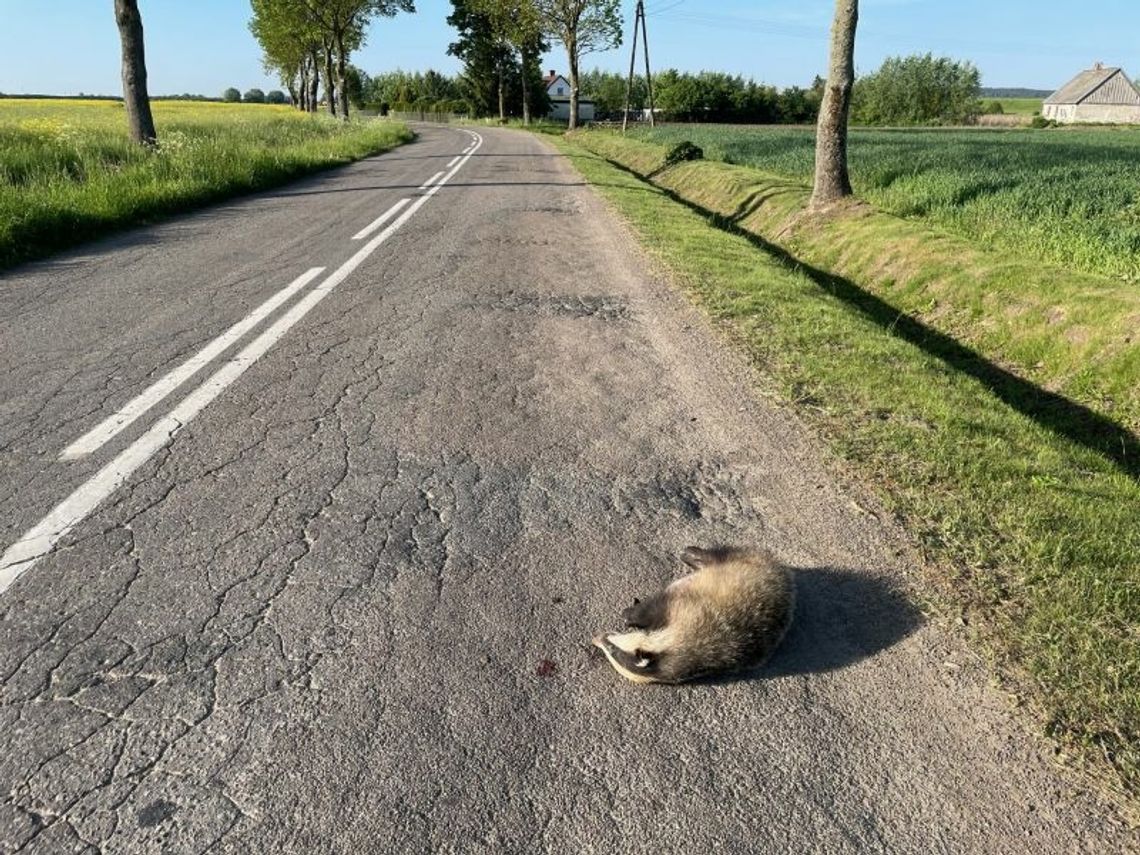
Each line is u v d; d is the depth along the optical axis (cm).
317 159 2311
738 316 781
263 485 416
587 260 1044
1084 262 1050
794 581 335
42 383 544
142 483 412
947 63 9206
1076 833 229
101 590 323
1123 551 365
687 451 476
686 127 5716
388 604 322
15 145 1723
